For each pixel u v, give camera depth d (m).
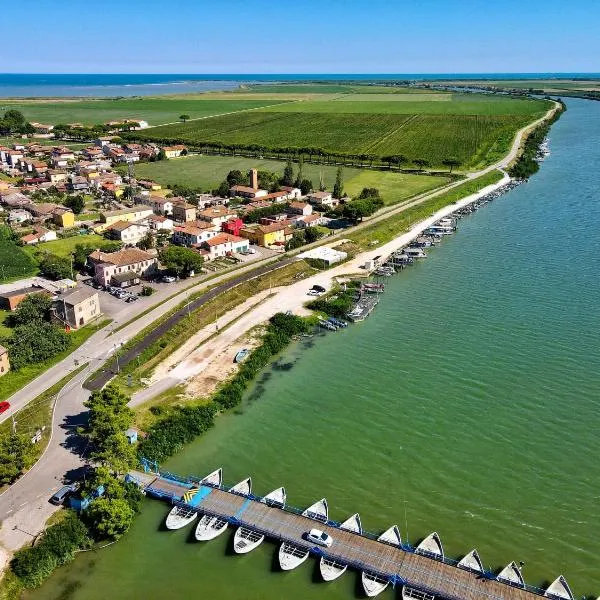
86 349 111.06
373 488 77.94
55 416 90.56
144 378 102.81
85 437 85.69
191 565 66.88
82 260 153.62
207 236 171.38
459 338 116.25
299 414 94.19
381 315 128.88
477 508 74.06
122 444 77.31
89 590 63.75
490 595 61.25
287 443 87.38
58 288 136.75
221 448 86.62
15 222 191.00
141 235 181.75
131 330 118.25
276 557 67.69
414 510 74.06
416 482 78.75
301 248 171.12
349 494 77.00
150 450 83.50
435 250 172.38
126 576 65.44
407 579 63.09
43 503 73.44
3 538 68.44
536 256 161.38
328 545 67.50
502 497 75.75
